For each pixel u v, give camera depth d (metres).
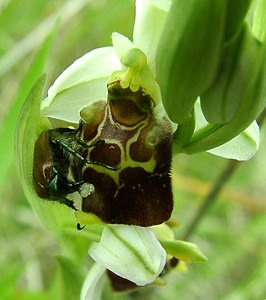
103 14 0.14
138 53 0.07
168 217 0.07
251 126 0.07
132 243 0.07
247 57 0.06
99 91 0.07
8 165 0.10
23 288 0.12
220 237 0.13
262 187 0.14
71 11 0.13
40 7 0.14
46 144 0.07
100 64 0.07
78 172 0.07
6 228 0.12
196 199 0.13
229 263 0.13
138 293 0.12
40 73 0.09
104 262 0.07
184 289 0.12
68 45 0.13
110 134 0.07
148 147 0.07
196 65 0.06
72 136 0.07
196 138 0.07
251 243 0.13
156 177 0.07
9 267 0.12
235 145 0.07
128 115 0.07
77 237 0.09
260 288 0.12
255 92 0.06
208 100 0.06
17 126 0.07
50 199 0.07
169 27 0.06
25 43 0.13
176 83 0.06
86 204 0.07
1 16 0.13
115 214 0.07
